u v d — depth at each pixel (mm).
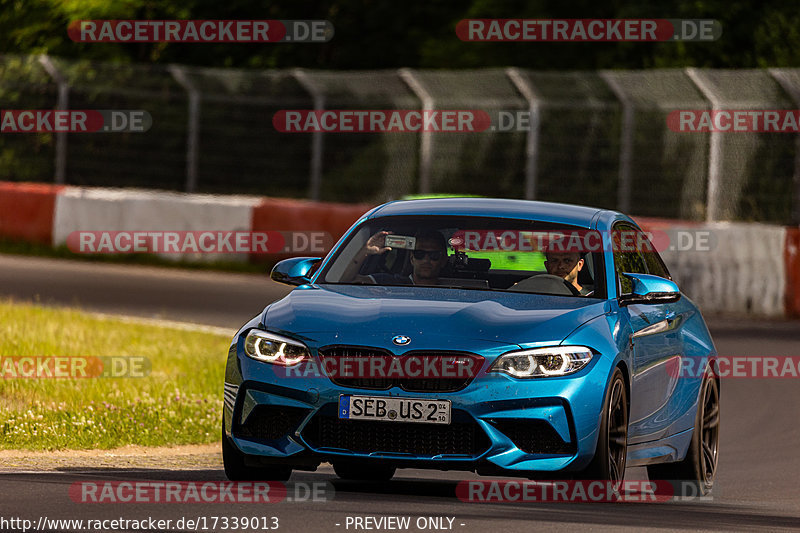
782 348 61750
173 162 109562
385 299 28219
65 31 115125
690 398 32344
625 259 31672
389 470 32031
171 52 117312
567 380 26531
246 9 118250
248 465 27734
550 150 100812
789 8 108562
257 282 78250
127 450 35625
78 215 84688
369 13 120562
